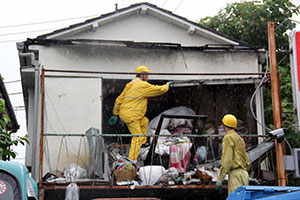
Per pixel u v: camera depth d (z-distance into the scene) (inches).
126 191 318.3
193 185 319.3
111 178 325.4
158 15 444.8
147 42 414.6
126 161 327.0
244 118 428.5
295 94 361.1
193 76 433.1
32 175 357.4
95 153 337.1
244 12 575.8
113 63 419.8
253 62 444.5
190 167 349.4
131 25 442.9
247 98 430.9
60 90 393.7
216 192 326.3
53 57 407.5
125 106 347.3
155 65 429.1
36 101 375.2
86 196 317.4
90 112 392.5
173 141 362.9
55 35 411.2
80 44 405.7
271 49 350.0
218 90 441.1
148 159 353.4
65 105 390.9
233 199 198.8
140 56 427.5
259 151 341.7
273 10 564.1
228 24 590.2
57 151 374.9
